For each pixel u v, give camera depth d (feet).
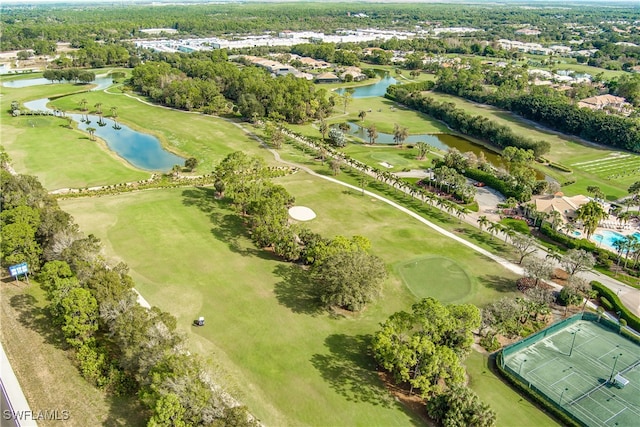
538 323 324.19
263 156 628.28
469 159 598.75
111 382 249.14
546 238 443.73
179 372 223.30
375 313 325.21
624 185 577.02
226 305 323.16
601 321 328.29
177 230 418.31
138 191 502.79
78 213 437.58
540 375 279.69
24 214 355.15
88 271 299.79
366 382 265.13
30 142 636.89
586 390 269.85
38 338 283.59
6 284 334.24
